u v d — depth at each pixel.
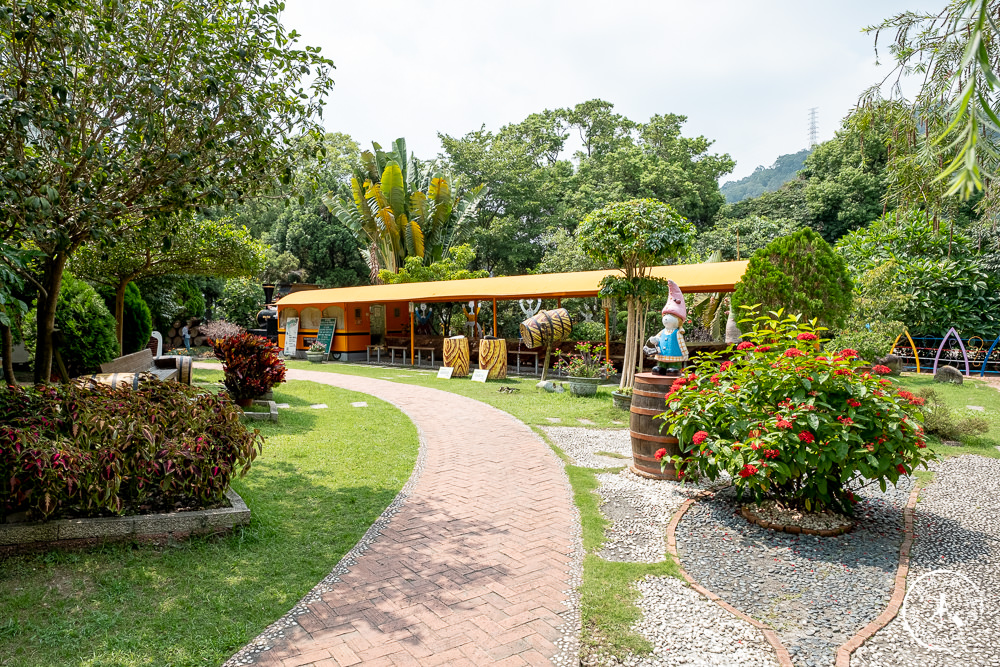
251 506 5.06
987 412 10.22
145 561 3.90
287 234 33.62
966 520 4.93
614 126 43.09
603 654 2.98
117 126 5.12
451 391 12.98
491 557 4.19
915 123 3.94
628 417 9.66
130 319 14.14
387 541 4.47
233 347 9.03
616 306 21.61
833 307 9.01
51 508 3.82
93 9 4.82
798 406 4.52
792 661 2.92
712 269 13.12
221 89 5.13
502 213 36.06
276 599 3.51
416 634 3.16
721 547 4.36
